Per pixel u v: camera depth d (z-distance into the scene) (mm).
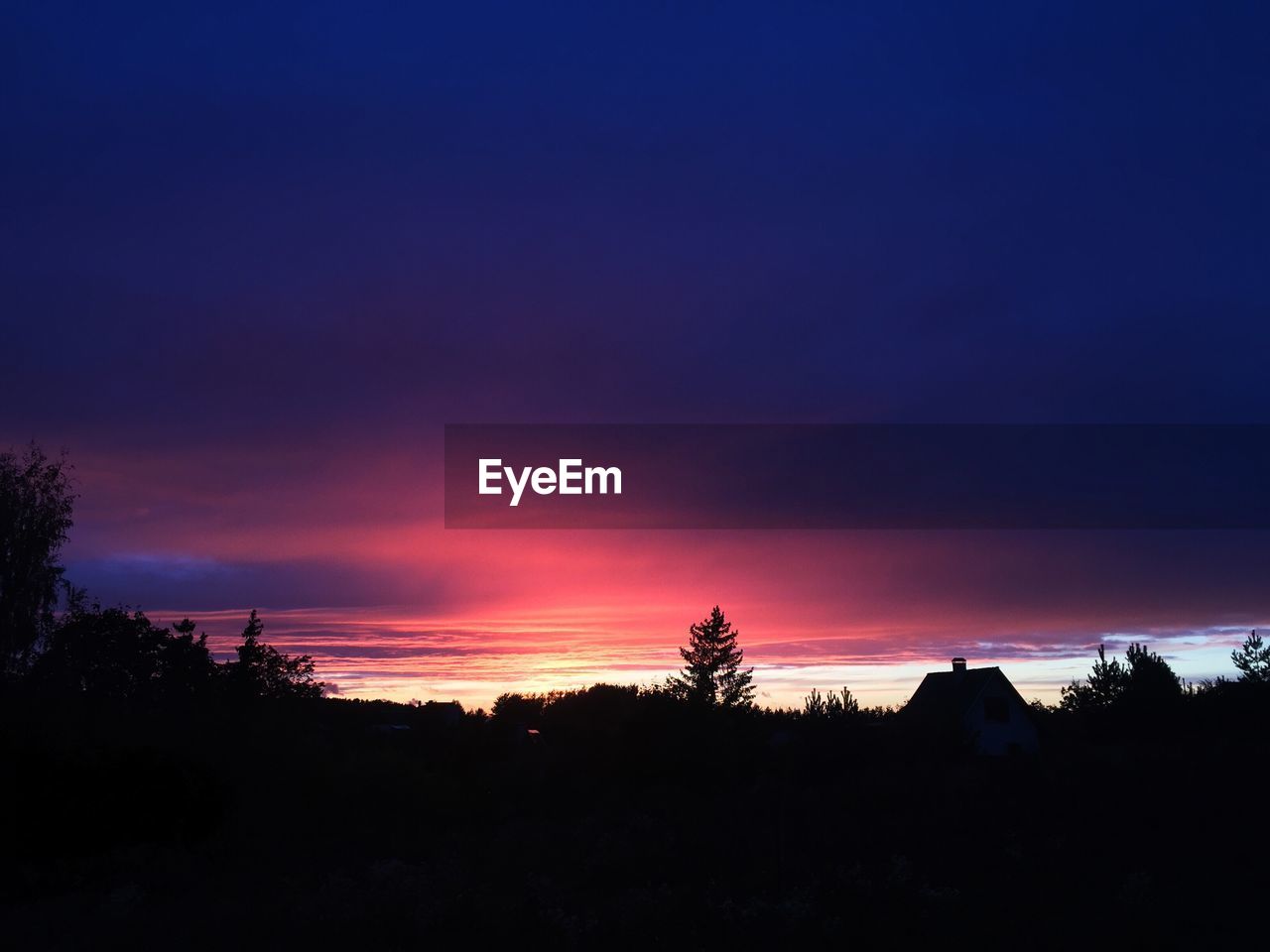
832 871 16516
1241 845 17859
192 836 23688
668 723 35000
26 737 25141
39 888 19625
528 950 11930
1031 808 22391
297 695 39438
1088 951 11453
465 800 31469
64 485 38594
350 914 13727
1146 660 47875
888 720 48000
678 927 12695
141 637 37594
